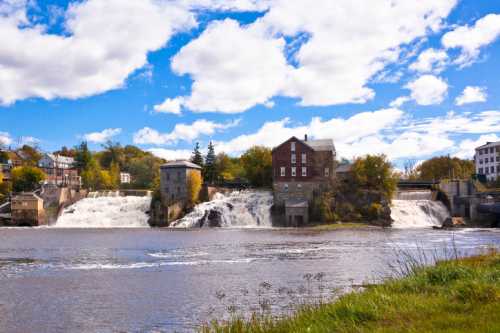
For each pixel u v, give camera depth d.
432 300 18.33
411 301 18.33
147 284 38.41
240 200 133.75
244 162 155.38
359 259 51.34
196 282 39.06
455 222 113.69
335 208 120.56
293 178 129.12
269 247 66.06
